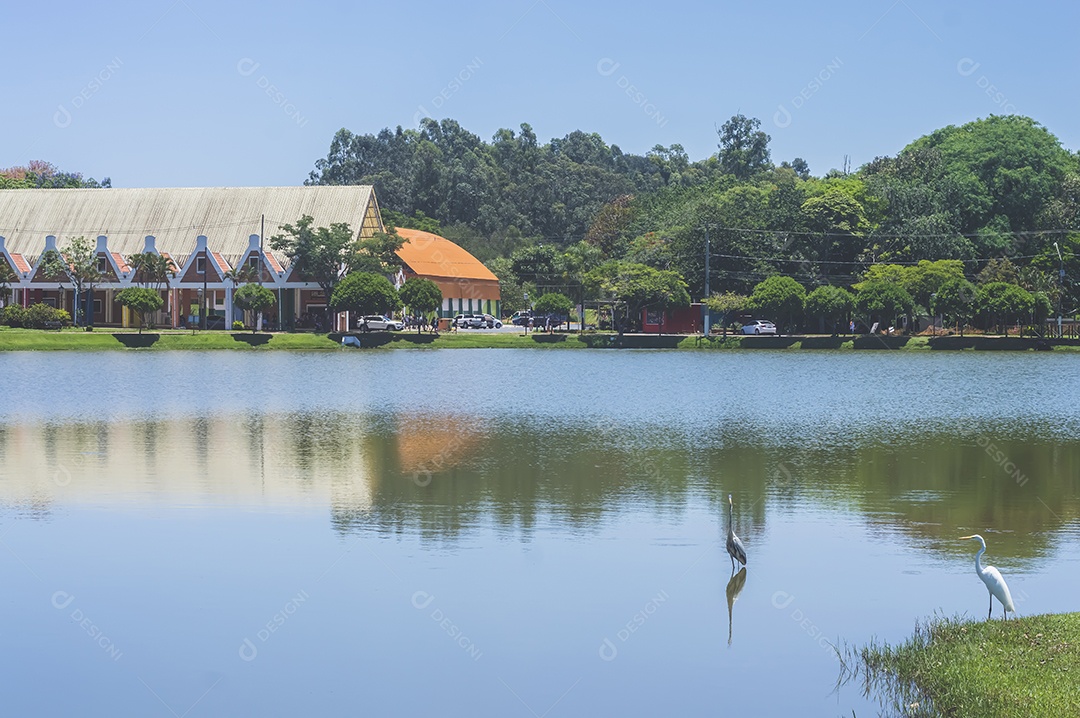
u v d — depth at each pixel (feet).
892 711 55.93
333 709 58.29
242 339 343.46
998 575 65.10
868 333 385.91
